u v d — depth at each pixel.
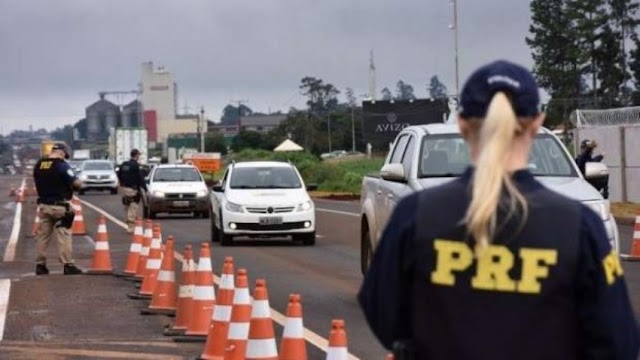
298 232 26.67
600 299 3.85
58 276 20.12
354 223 35.28
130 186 31.53
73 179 20.44
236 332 10.70
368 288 4.15
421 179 14.46
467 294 3.85
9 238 30.97
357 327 14.06
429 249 3.91
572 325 3.84
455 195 3.95
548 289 3.80
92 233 32.06
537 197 3.89
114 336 13.73
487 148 3.90
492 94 3.97
